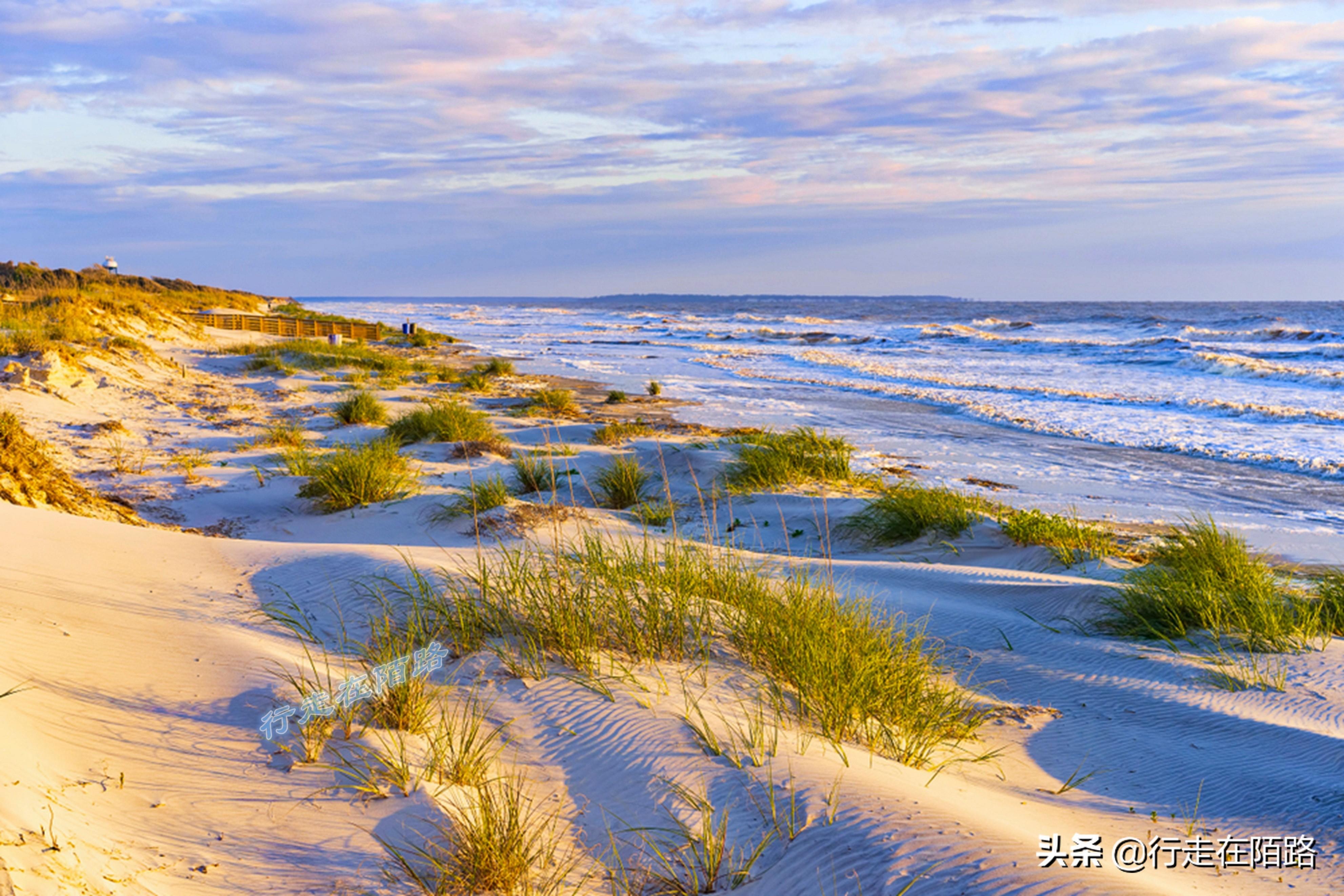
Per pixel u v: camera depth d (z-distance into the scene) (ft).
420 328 198.39
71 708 12.08
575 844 10.53
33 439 40.45
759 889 9.53
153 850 9.25
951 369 124.98
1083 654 20.56
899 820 10.43
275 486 40.42
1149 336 199.62
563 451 51.93
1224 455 57.93
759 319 345.51
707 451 49.11
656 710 13.79
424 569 21.35
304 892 8.97
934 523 34.53
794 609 18.62
